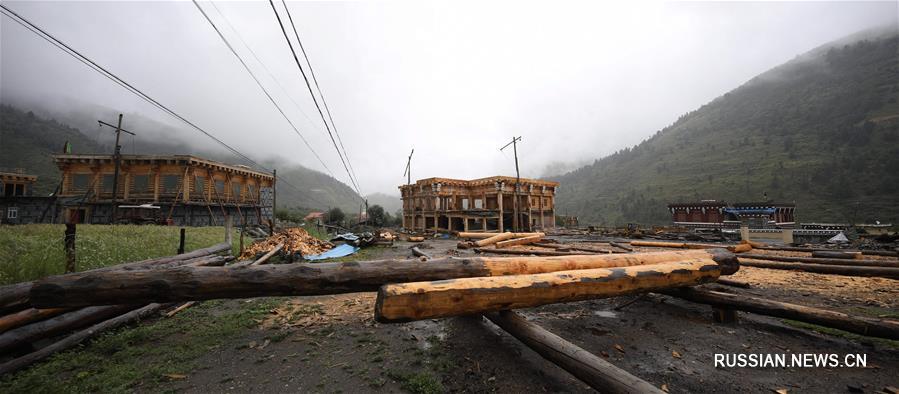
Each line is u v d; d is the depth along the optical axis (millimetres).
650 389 2209
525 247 14156
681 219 44156
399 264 3871
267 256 9938
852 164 122812
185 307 5301
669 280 4207
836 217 95000
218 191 26281
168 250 9102
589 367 2580
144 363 3428
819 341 3811
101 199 22969
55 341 3918
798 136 174375
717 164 176750
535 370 3213
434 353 3623
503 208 28750
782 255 11078
